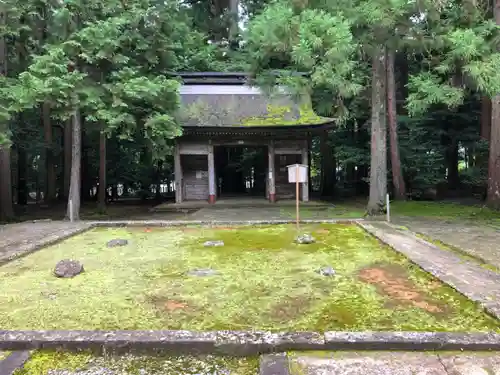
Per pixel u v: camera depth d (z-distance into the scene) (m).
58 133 22.95
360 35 9.00
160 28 12.02
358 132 19.06
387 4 7.77
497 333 3.02
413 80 8.78
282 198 18.05
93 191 25.16
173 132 11.29
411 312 3.57
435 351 2.85
